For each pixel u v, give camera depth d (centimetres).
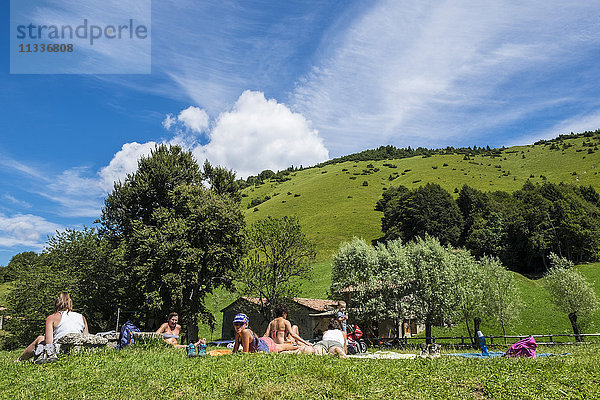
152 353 957
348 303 4428
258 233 4294
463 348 3002
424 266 3825
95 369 745
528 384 669
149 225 4309
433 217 10406
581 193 11275
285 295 4175
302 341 1144
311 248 4300
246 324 995
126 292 4069
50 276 4159
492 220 9594
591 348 1694
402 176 19962
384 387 640
